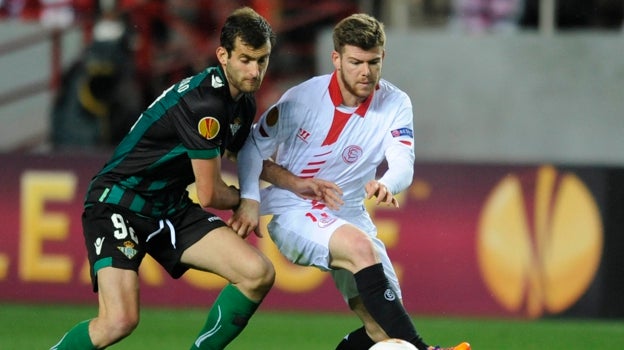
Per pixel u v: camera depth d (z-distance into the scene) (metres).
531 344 29.20
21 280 34.56
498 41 38.50
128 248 19.06
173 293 34.22
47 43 41.41
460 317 33.66
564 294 33.59
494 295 33.66
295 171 20.27
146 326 30.81
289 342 28.73
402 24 41.84
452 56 38.56
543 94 38.41
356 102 19.75
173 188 19.80
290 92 20.09
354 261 19.05
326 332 30.44
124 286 18.77
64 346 18.92
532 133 38.44
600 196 33.59
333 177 20.20
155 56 41.94
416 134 38.75
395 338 18.66
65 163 34.50
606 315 33.50
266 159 20.33
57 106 39.66
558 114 38.44
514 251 33.66
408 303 33.78
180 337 29.06
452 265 33.75
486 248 33.72
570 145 38.44
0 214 34.62
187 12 42.41
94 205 19.56
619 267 33.50
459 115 38.56
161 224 19.59
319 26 42.16
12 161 34.62
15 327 30.31
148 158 19.42
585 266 33.56
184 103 18.89
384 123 19.95
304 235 19.72
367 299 18.91
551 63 38.38
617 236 33.50
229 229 19.72
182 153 19.33
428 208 33.88
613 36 38.28
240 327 19.73
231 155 20.83
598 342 29.70
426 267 33.81
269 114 19.98
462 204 33.81
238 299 19.48
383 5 42.06
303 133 19.92
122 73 39.62
